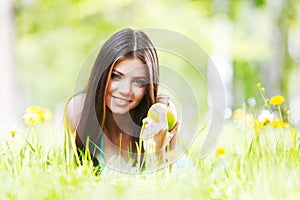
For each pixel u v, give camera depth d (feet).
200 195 7.52
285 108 12.61
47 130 13.57
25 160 9.45
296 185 7.87
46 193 7.32
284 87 39.93
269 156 9.48
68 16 44.27
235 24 44.80
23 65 51.70
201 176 8.36
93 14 43.04
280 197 7.45
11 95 38.65
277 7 40.40
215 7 44.65
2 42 38.52
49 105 57.67
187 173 8.46
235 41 44.11
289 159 9.84
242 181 8.33
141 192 7.68
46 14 44.78
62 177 8.08
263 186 7.85
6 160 9.56
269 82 40.98
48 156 10.06
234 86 45.80
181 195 7.51
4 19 38.63
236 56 44.04
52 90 55.67
